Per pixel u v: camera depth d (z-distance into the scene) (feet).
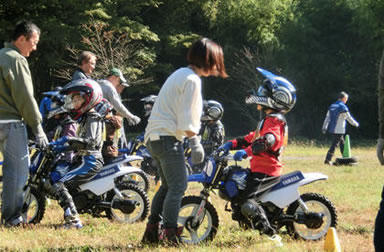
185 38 136.77
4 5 112.37
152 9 140.05
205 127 37.70
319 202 24.25
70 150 25.57
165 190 22.00
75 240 23.35
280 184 23.36
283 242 23.27
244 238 24.03
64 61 111.65
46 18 111.55
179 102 20.27
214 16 143.43
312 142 108.47
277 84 23.09
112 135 31.48
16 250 21.01
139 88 131.03
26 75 24.67
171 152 20.58
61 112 27.27
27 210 26.81
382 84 17.81
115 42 111.34
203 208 22.91
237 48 148.97
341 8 146.61
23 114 24.86
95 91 25.44
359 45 146.82
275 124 22.74
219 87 153.79
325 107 148.56
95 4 109.70
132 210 26.73
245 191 22.89
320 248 21.95
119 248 21.71
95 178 26.63
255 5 143.43
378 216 16.69
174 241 21.17
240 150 22.93
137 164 57.57
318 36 147.43
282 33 146.20
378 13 137.18
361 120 149.59
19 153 25.21
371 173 55.16
